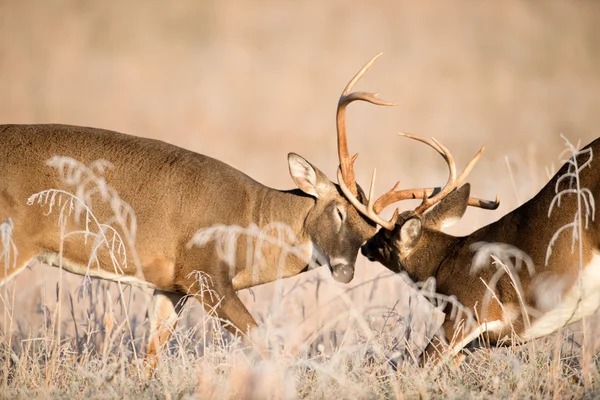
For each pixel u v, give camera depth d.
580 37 141.25
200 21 155.75
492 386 19.84
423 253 24.22
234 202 23.77
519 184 35.91
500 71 121.69
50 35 136.25
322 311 26.78
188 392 19.09
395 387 19.25
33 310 28.14
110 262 23.20
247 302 28.19
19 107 93.75
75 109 93.19
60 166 22.12
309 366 20.81
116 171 23.25
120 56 129.75
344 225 24.20
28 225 22.52
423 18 152.25
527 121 89.69
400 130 82.75
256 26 155.12
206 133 80.06
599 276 21.03
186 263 23.27
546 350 21.50
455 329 22.20
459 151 72.38
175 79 115.12
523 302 21.84
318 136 80.81
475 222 32.06
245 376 18.98
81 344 24.19
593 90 111.25
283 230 24.19
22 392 19.22
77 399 19.25
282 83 113.56
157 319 24.14
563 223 21.34
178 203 23.27
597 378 19.41
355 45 142.00
